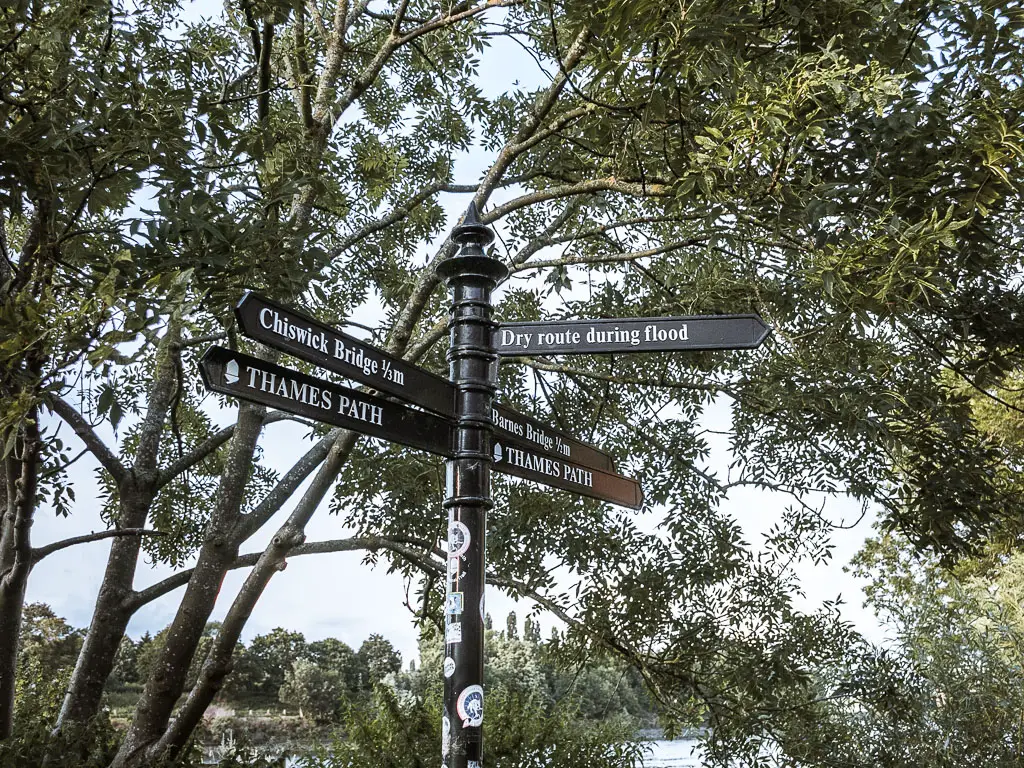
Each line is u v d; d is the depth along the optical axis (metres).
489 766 8.48
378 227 8.34
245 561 6.68
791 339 5.90
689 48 3.51
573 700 9.55
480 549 3.40
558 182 7.74
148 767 5.45
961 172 3.99
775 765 7.32
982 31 3.86
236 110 7.26
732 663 7.20
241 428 6.57
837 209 3.98
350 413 3.20
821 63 3.61
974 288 5.20
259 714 30.91
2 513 6.54
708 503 7.55
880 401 5.49
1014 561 12.35
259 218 4.75
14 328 2.91
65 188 3.90
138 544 7.35
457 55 8.84
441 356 8.21
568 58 5.88
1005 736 9.97
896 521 6.53
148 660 27.34
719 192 3.86
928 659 10.41
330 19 9.15
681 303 6.75
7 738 5.77
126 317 2.91
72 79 4.16
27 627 20.59
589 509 7.64
